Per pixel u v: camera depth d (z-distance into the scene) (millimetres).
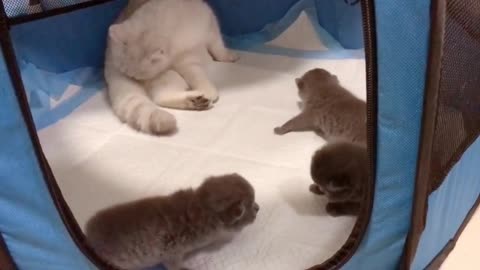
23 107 823
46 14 1477
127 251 1002
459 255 1196
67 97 1656
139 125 1479
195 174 1312
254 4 1927
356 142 1238
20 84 813
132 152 1406
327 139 1384
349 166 1090
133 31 1599
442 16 754
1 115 821
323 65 1733
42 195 896
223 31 1986
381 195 879
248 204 1057
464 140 1027
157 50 1590
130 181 1304
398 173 866
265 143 1404
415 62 787
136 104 1504
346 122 1302
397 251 963
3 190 911
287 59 1799
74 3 1551
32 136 845
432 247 1105
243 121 1502
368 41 769
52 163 1378
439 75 787
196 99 1544
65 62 1721
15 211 938
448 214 1117
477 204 1334
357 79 1636
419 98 812
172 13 1679
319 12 1896
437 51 769
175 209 1023
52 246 962
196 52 1759
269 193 1231
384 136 826
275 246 1094
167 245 1027
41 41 1637
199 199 1032
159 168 1342
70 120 1555
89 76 1755
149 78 1617
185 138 1448
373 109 810
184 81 1666
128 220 998
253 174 1294
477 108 1062
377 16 747
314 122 1392
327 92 1372
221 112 1553
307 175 1277
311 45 1850
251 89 1652
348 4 1733
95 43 1786
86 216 1201
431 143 827
